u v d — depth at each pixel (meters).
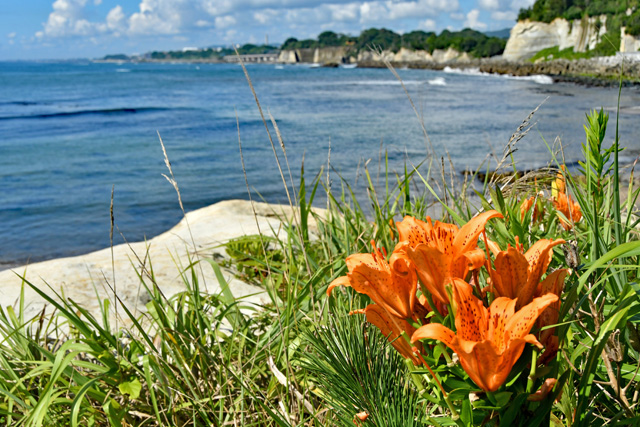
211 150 18.53
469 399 1.09
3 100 46.16
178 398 2.07
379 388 1.50
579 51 80.62
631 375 1.43
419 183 8.28
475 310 1.04
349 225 3.33
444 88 53.00
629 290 1.21
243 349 2.40
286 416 1.86
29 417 1.76
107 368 2.05
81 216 10.19
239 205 6.35
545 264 1.12
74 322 2.00
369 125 24.16
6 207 10.97
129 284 3.39
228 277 3.60
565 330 1.15
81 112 33.81
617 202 1.53
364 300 2.19
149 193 12.10
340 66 160.25
